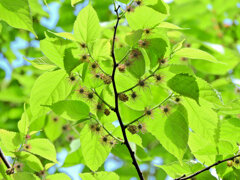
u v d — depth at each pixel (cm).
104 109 82
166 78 80
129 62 79
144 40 80
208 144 90
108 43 80
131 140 86
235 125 88
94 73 80
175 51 81
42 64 82
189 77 78
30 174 89
